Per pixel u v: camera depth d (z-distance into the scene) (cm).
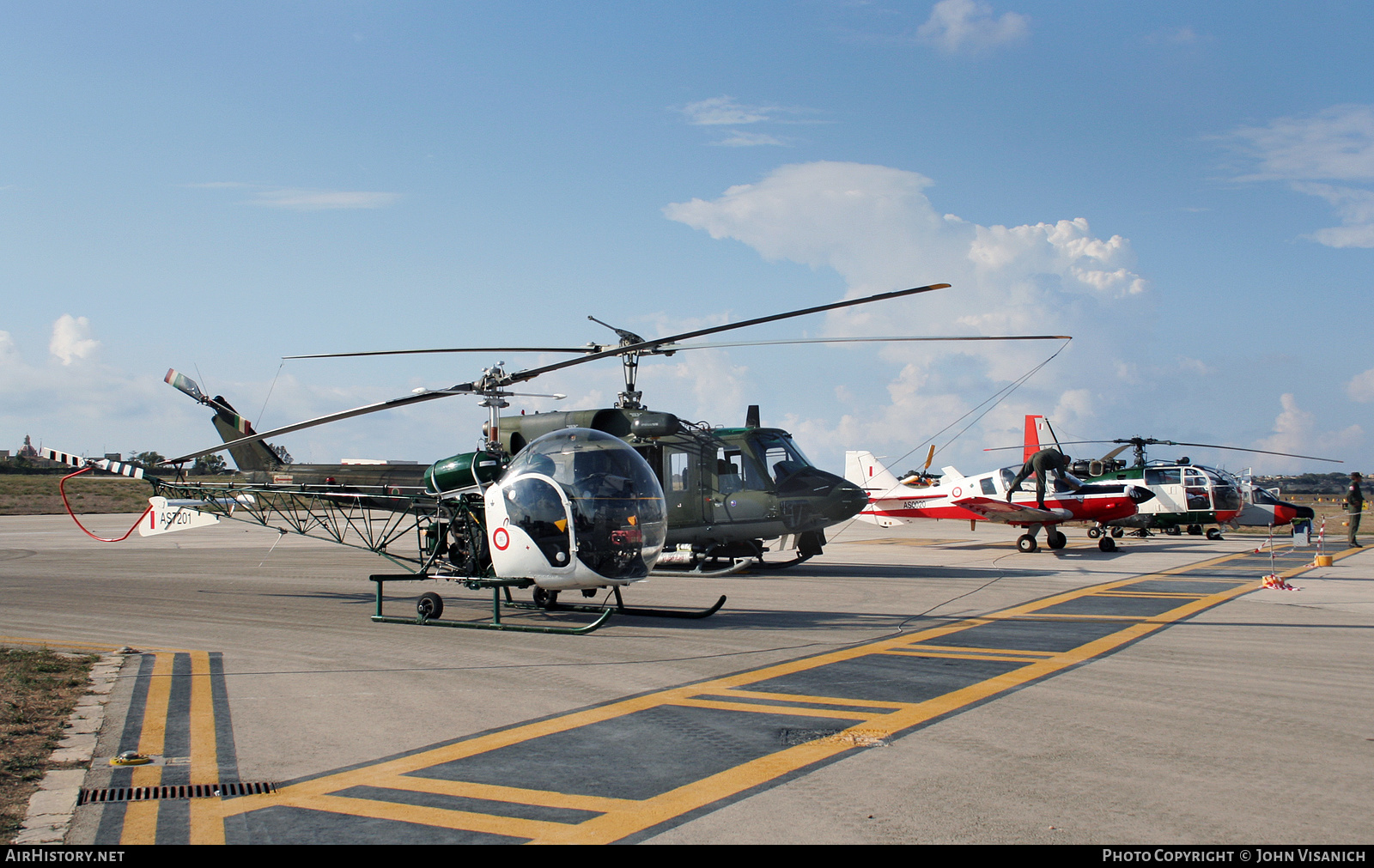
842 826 446
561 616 1265
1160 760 552
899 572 1870
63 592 1594
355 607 1399
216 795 507
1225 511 2584
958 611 1263
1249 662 865
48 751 595
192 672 861
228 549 2831
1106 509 2311
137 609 1365
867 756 567
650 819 460
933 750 580
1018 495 2444
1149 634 1038
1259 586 1522
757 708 702
